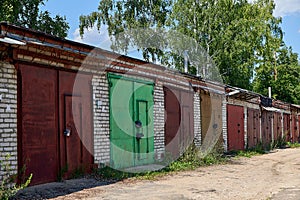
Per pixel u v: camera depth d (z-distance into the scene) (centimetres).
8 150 755
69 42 894
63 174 896
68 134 909
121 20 2858
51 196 743
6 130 753
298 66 4119
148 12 2938
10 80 766
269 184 977
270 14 3575
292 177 1115
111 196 767
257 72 3853
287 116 2948
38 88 834
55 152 878
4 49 750
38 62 834
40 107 838
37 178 825
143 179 995
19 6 2222
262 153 2025
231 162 1506
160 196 783
